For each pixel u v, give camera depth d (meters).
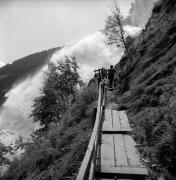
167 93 11.20
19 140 22.81
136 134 8.94
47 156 10.09
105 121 10.77
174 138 6.91
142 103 12.16
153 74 15.02
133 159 7.09
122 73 23.50
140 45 27.55
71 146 9.66
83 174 3.82
